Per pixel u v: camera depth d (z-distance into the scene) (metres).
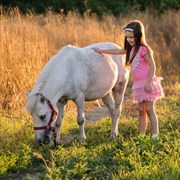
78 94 7.36
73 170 5.80
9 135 7.68
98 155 6.48
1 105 9.45
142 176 5.34
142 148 6.38
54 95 7.02
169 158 5.86
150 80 7.23
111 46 8.07
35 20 15.98
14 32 11.98
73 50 7.46
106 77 7.79
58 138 7.57
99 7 22.73
